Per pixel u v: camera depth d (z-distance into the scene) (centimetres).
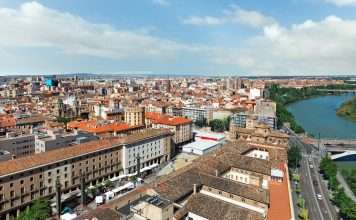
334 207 14150
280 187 11681
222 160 14200
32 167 13038
